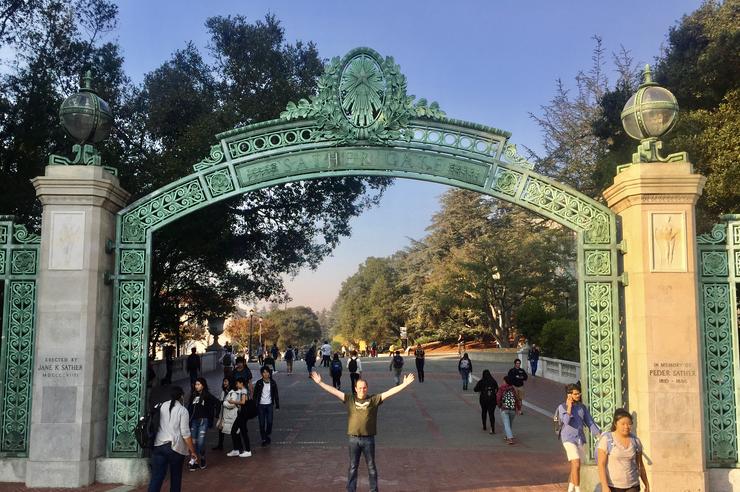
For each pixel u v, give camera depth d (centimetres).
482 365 3938
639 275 906
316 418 1717
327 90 1019
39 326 932
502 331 4672
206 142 1670
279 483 977
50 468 906
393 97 1016
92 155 991
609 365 946
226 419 1216
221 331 3931
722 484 884
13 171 1539
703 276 931
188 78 1956
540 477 1019
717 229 939
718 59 1862
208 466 1116
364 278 8656
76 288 940
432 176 1012
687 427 869
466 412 1852
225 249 1947
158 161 1741
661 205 912
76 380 923
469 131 1016
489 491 920
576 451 865
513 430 1529
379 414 1802
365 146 1020
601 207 978
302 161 1019
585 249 965
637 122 941
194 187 1013
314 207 2062
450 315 5531
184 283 2280
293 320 10644
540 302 3825
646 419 876
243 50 1925
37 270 971
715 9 2172
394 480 993
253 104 1834
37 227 1582
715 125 1814
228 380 1285
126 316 986
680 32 2167
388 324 7162
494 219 5784
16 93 1537
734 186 1661
